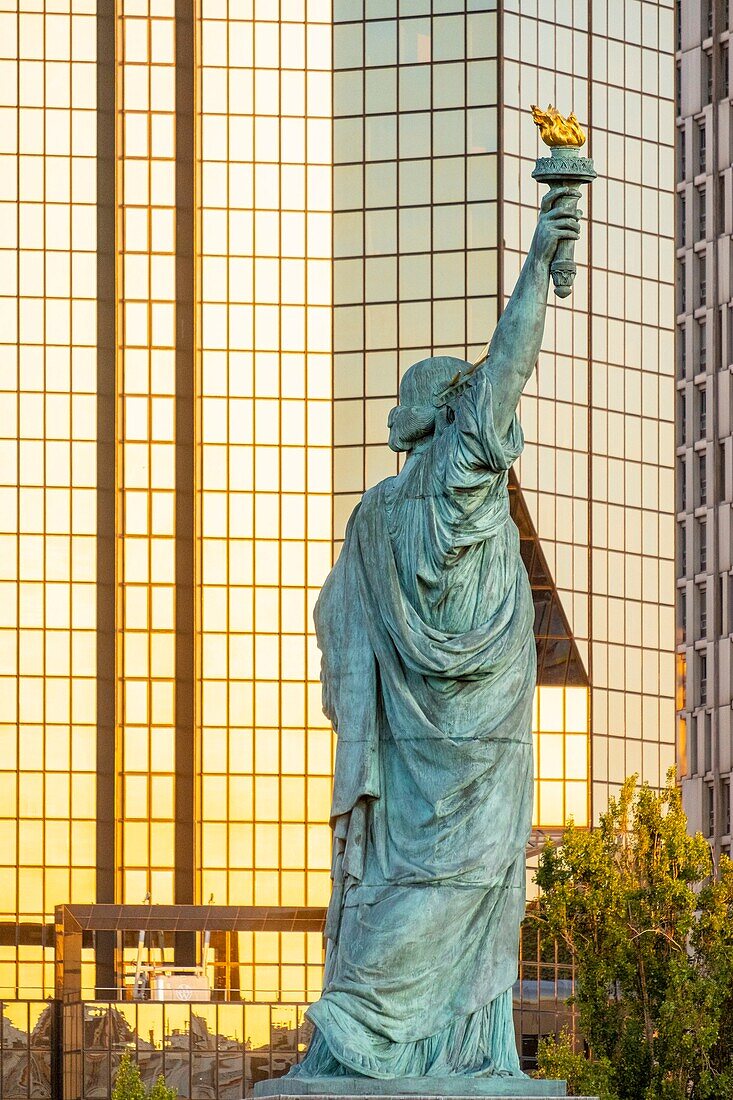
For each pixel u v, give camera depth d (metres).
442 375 50.72
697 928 121.00
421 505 49.25
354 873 48.59
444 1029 47.81
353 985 47.66
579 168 49.28
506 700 48.84
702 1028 114.75
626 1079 117.12
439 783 48.34
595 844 128.25
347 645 49.62
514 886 48.81
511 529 50.16
